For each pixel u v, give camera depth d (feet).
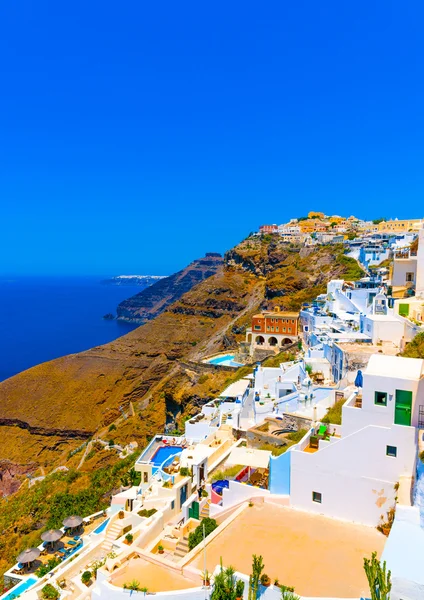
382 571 63.87
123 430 366.63
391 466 85.76
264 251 631.97
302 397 153.79
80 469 322.75
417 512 70.18
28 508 219.00
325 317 249.96
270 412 162.91
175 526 105.40
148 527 105.60
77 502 202.08
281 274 516.32
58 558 141.08
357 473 88.63
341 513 90.02
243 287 592.19
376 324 177.06
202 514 108.68
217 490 111.55
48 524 188.44
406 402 85.76
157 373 484.33
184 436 201.26
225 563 77.66
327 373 178.29
